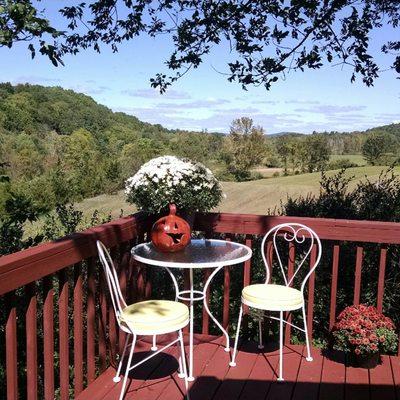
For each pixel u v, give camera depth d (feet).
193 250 10.74
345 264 14.15
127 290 11.36
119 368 9.68
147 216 11.82
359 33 17.65
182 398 9.06
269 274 11.31
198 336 12.12
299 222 11.14
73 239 8.32
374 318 10.49
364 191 16.31
